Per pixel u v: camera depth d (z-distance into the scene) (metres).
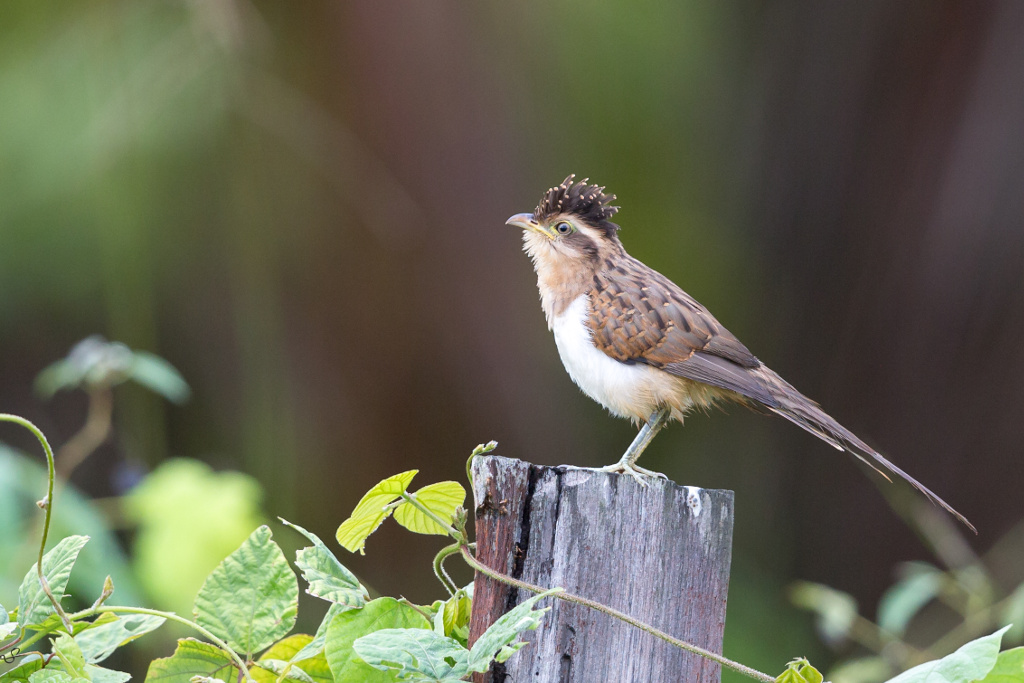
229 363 13.54
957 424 13.74
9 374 13.19
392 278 13.41
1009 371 13.42
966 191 13.43
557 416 13.63
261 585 4.27
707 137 14.46
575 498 4.12
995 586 12.35
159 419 12.95
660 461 14.34
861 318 14.29
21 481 6.64
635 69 13.72
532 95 13.29
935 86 13.60
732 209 14.68
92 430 7.49
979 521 13.51
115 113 12.10
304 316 13.49
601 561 4.09
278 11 12.80
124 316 12.96
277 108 12.66
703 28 14.20
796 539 14.41
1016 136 13.05
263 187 13.23
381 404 13.52
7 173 12.71
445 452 13.56
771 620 13.66
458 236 13.30
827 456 14.57
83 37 12.60
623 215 14.07
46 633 3.98
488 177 13.26
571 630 4.04
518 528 4.13
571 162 13.66
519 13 13.11
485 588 4.16
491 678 4.06
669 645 4.12
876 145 14.09
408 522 4.65
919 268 13.90
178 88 12.23
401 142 13.04
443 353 13.48
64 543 3.97
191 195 13.16
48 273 13.05
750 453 14.66
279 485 13.30
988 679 3.65
